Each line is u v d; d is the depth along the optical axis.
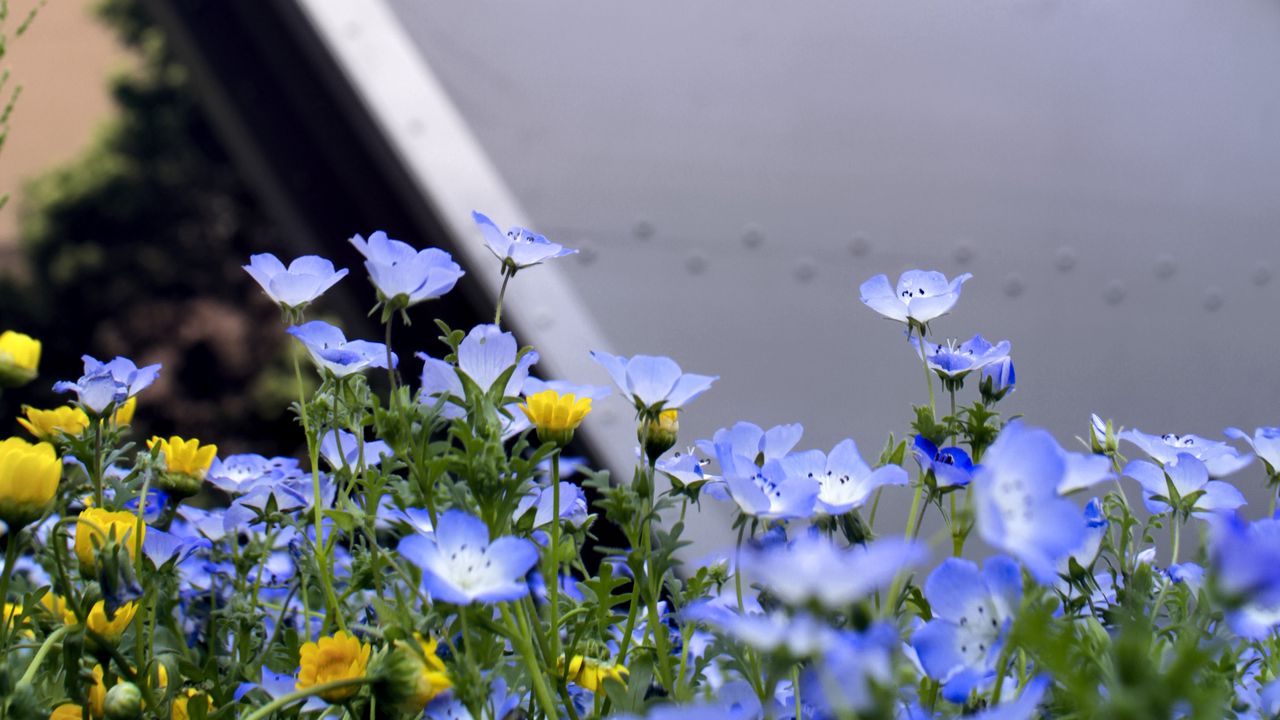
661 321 1.47
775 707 0.65
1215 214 1.64
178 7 1.71
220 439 6.07
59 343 6.26
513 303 1.42
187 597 0.78
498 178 1.46
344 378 0.71
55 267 6.26
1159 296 1.59
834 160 1.53
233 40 1.70
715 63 1.53
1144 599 0.69
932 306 0.73
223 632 0.76
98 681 0.69
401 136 1.45
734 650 0.66
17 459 0.68
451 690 0.67
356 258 1.71
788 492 0.66
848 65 1.55
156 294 6.33
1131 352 1.57
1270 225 1.65
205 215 6.41
